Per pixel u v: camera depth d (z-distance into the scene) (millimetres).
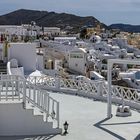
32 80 23766
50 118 13781
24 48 31953
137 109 17297
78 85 21312
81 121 14852
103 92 19625
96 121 14930
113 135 12922
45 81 23078
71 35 154000
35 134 12953
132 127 14039
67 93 21625
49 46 75750
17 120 12906
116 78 49375
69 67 57188
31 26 120875
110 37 154875
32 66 32281
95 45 97938
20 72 28438
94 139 12414
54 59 57969
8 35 63719
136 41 149750
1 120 12859
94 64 65625
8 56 31781
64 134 12953
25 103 13109
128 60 14531
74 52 57406
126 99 18438
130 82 46344
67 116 15648
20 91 14359
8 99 13516
